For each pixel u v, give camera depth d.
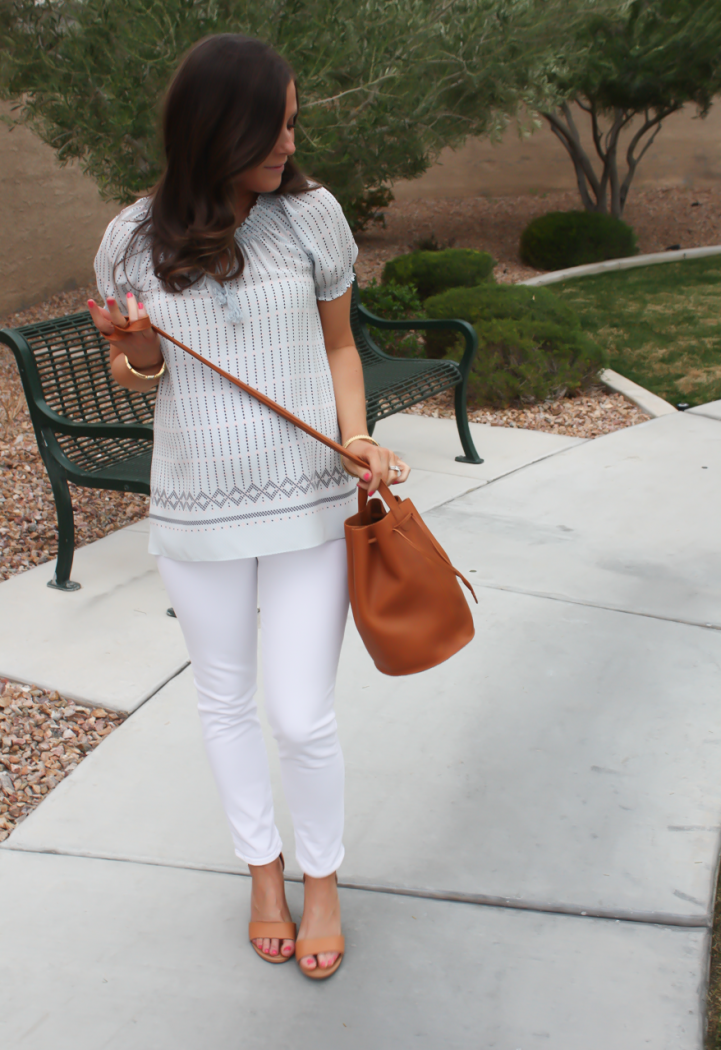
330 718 1.76
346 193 6.93
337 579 1.73
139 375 1.63
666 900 1.97
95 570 3.61
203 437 1.61
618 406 5.65
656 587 3.35
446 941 1.90
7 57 5.52
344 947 1.89
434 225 12.64
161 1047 1.69
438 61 6.27
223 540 1.64
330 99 5.47
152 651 3.01
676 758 2.43
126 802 2.33
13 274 8.05
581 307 8.45
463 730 2.58
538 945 1.88
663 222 12.59
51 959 1.88
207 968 1.86
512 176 14.31
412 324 4.62
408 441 5.09
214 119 1.44
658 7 9.96
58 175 8.43
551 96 7.32
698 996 1.75
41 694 2.80
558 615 3.17
